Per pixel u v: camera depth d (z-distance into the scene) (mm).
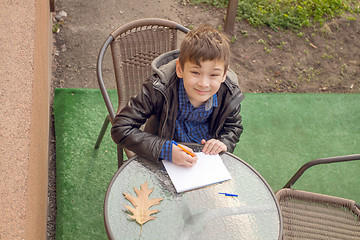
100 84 2252
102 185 2705
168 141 1867
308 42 4297
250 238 1603
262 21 4359
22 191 1341
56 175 2707
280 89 3758
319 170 3086
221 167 1853
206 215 1656
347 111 3613
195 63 1731
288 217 2080
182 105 2047
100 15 4023
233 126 2176
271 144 3199
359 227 2090
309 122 3441
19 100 1541
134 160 1838
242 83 3719
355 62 4207
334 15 4660
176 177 1778
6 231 1237
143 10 4191
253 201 1747
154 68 1972
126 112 1977
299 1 4695
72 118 3059
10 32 1705
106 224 1578
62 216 2490
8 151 1394
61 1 4059
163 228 1591
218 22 4266
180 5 4363
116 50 2434
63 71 3457
